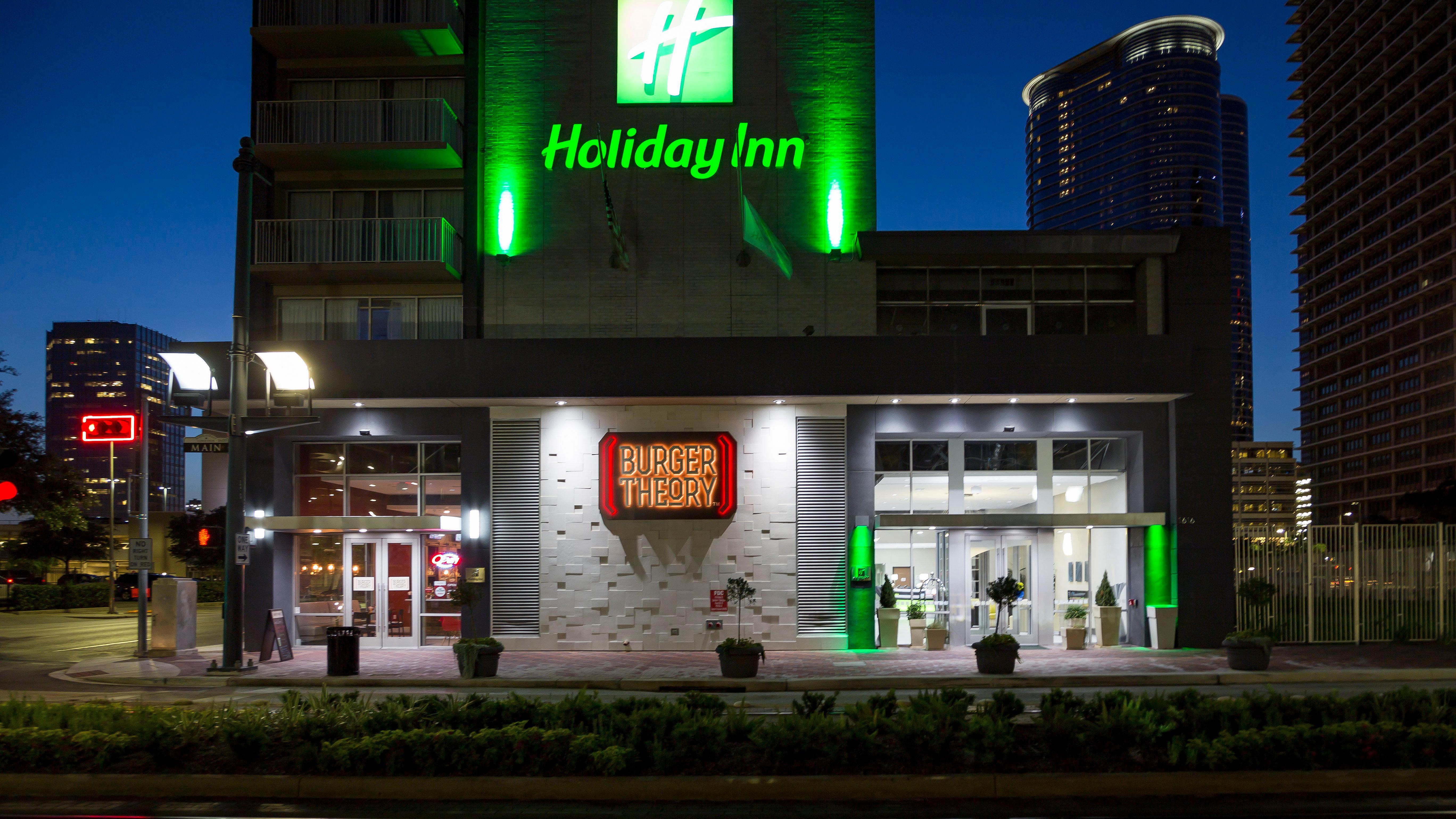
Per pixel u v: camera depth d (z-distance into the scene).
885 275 24.16
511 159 24.44
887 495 23.66
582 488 23.05
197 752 9.62
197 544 61.56
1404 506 78.06
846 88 24.36
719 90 24.34
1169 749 9.14
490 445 23.31
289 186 24.98
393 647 23.39
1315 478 153.88
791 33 24.53
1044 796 8.70
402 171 24.98
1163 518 22.78
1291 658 20.16
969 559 23.14
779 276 23.95
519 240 24.22
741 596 21.23
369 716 10.00
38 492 29.77
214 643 26.00
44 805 8.68
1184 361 22.17
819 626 22.64
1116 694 10.34
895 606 22.70
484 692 16.95
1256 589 19.42
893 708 10.47
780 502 22.89
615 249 23.20
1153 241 23.19
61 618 36.34
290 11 25.05
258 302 24.58
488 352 22.11
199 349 22.91
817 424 23.08
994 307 24.03
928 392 21.97
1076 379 22.09
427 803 8.65
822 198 24.08
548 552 22.94
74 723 10.02
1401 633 22.66
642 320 23.95
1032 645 22.83
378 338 24.66
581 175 24.33
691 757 9.18
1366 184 144.38
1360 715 10.05
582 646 22.64
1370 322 142.88
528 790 8.74
